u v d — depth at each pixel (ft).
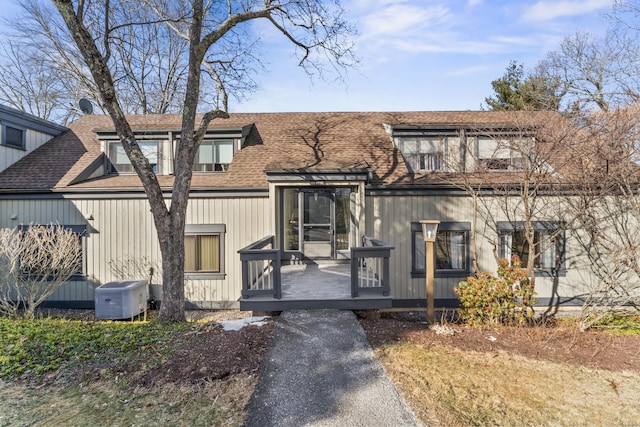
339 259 34.73
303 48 32.14
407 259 31.68
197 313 31.09
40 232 27.14
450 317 28.27
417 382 14.11
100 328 20.38
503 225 31.19
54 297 31.73
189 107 23.27
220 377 14.40
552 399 13.07
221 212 32.45
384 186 31.32
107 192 31.58
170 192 32.19
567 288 30.89
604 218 26.14
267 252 22.26
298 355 16.33
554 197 30.07
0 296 30.71
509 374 14.97
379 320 22.40
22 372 15.02
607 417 12.00
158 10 30.99
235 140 36.29
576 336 20.36
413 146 35.88
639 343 19.40
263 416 11.86
